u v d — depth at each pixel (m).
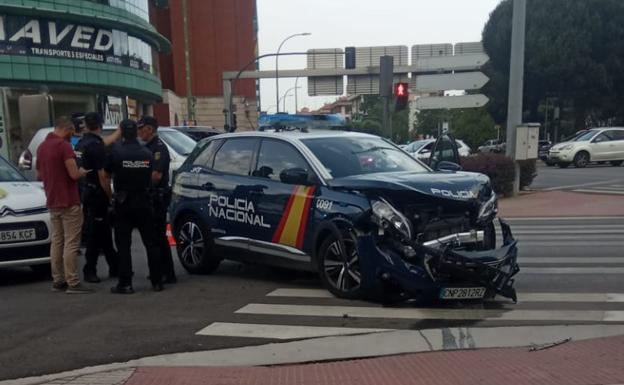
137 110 39.22
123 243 6.54
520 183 17.22
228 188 7.09
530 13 42.84
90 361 4.49
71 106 30.67
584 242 9.34
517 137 16.23
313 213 6.10
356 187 5.75
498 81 43.34
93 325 5.36
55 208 6.48
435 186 5.53
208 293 6.52
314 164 6.31
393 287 5.60
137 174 6.43
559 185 18.86
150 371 4.29
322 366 4.38
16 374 4.26
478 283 5.30
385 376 4.14
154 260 6.64
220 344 4.82
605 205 13.94
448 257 5.20
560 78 41.94
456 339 4.81
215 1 55.19
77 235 6.63
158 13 55.53
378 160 6.64
